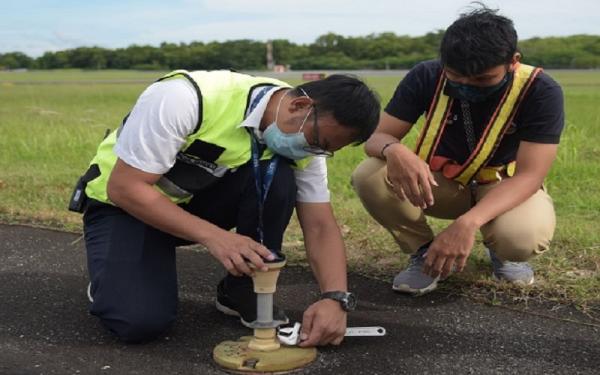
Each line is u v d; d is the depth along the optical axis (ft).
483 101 9.41
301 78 110.22
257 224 8.72
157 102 7.93
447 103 9.75
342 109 7.38
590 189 17.17
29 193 16.52
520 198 9.23
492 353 8.58
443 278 10.54
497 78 8.63
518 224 9.46
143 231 8.57
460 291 10.55
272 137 7.89
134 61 223.51
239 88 8.34
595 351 8.65
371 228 13.57
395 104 10.21
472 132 9.74
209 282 11.09
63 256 12.25
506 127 9.36
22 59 234.99
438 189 10.42
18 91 73.67
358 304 10.16
